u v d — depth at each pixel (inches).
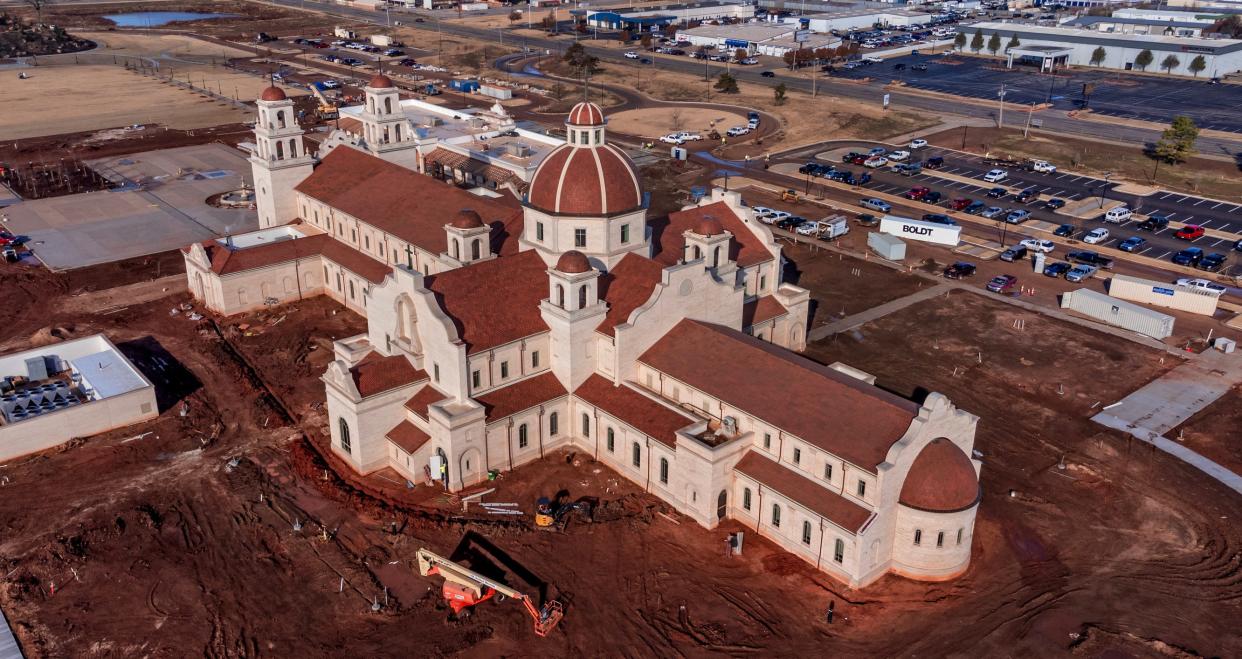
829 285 4869.6
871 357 4030.5
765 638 2470.5
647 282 3292.3
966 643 2439.7
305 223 4911.4
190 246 4931.1
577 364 3235.7
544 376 3297.2
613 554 2792.8
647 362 3201.3
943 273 5039.4
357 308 4446.4
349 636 2461.9
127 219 5841.5
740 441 2859.3
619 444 3152.1
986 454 3294.8
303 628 2492.6
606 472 3206.2
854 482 2618.1
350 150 4987.7
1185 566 2733.8
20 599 2586.1
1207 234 5639.8
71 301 4596.5
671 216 3949.3
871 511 2586.1
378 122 5108.3
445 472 3078.2
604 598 2613.2
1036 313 4522.6
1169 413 3575.3
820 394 2824.8
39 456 3265.3
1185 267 5132.9
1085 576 2691.9
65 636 2455.7
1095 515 2970.0
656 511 2989.7
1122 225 5831.7
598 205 3316.9
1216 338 4207.7
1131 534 2881.4
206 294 4493.1
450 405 3088.1
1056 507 3006.9
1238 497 3058.6
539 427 3240.7
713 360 3100.4
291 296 4574.3
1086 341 4207.7
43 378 3730.3
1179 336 4261.8
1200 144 7642.7
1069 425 3486.7
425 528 2893.7
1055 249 5418.3
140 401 3474.4
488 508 2999.5
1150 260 5236.2
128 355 4008.4
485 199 4158.5
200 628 2491.4
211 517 2947.8
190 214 5954.7
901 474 2588.6
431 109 7244.1
